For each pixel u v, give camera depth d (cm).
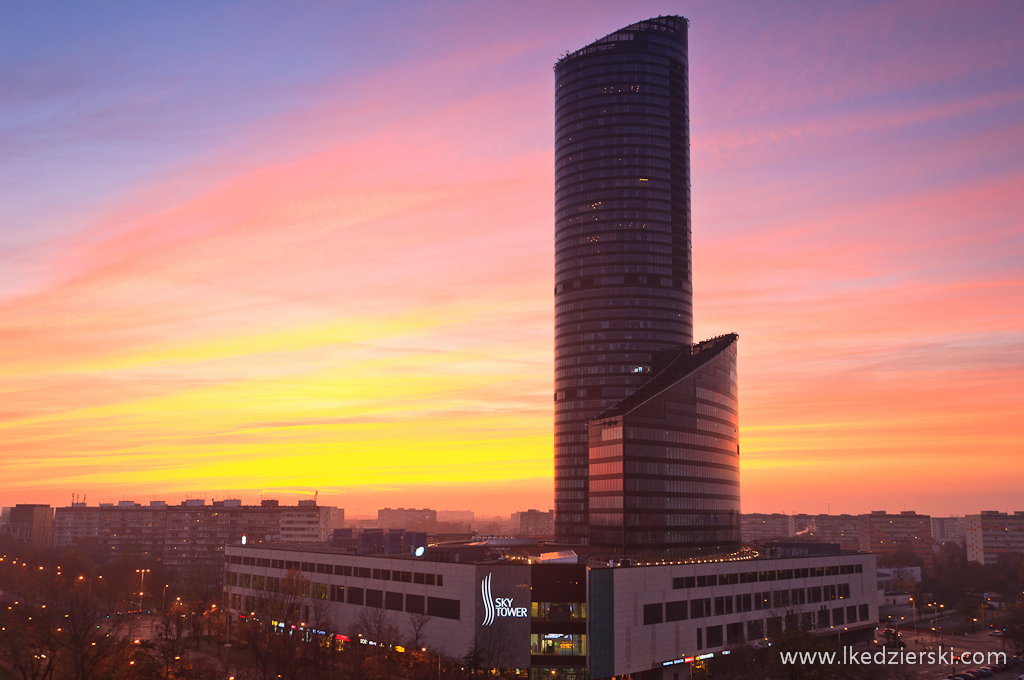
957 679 16550
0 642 16450
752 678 13962
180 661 14300
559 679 14512
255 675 15125
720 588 17500
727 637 17462
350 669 14575
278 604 18162
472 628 14875
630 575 15488
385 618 17000
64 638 14988
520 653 14600
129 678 12912
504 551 19662
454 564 15512
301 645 17162
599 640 14688
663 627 16000
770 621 18075
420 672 13988
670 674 16000
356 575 18250
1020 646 19775
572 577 14812
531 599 14775
